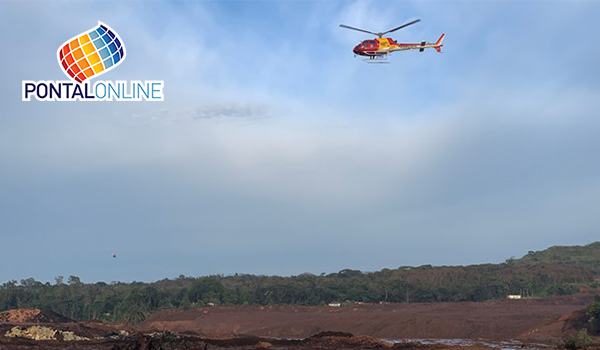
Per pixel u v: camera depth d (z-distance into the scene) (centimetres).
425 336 12325
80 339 7644
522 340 10469
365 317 14050
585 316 10750
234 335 9875
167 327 15025
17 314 10469
